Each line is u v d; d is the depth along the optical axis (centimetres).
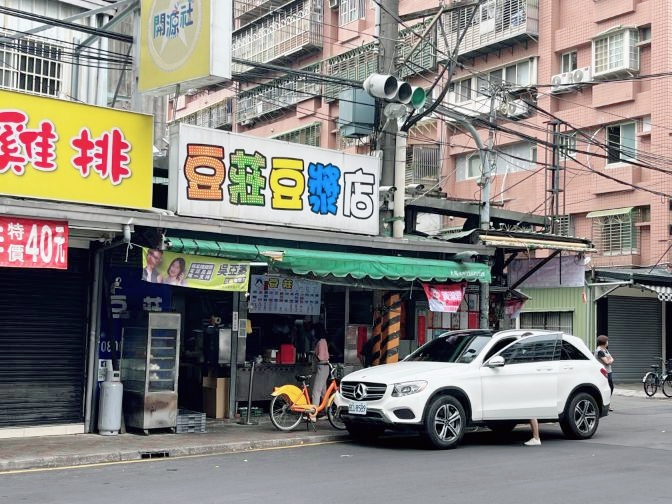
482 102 2998
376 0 1458
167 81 1152
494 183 3031
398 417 1112
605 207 2717
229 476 906
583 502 778
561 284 1672
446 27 3152
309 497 784
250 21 4066
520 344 1238
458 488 841
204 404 1444
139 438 1177
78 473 929
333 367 1399
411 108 1476
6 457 980
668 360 2541
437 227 2903
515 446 1191
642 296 2691
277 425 1272
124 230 1107
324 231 1349
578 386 1273
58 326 1217
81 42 1480
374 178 1432
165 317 1236
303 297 1559
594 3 2777
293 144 1323
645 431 1398
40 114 1066
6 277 1173
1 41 1242
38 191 1059
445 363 1196
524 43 2959
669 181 2534
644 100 2611
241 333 1434
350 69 3238
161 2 1169
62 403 1214
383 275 1348
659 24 2581
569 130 2819
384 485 855
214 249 1178
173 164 1192
